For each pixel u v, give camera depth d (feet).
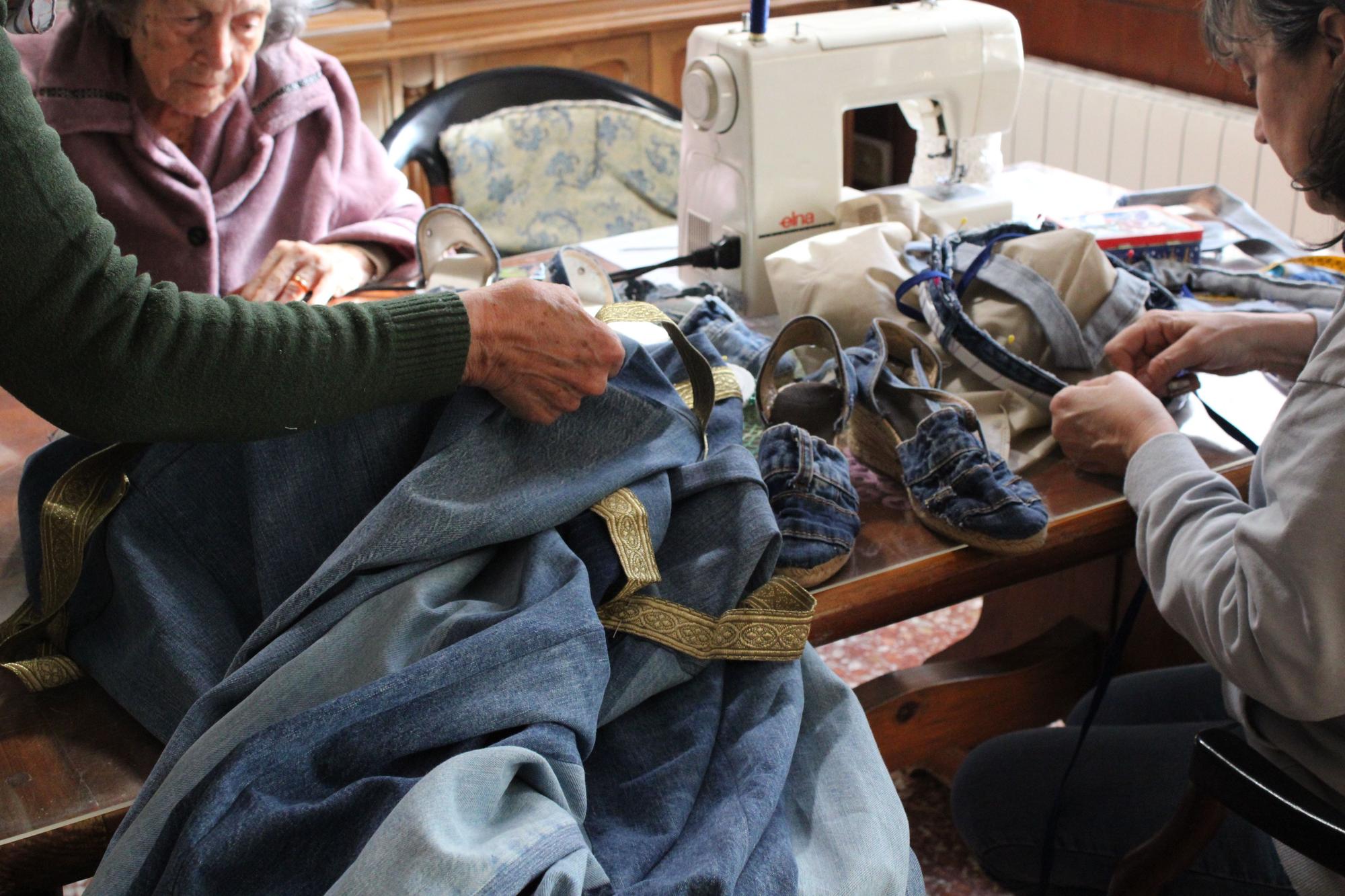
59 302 2.64
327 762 2.61
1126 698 4.93
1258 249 5.91
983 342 4.32
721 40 5.26
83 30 5.68
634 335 4.19
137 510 3.28
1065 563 3.95
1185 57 9.93
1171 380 4.39
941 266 4.65
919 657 7.75
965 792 4.51
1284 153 3.31
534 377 3.24
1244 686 3.22
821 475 3.70
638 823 2.81
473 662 2.67
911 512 3.97
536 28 10.08
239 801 2.52
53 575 3.24
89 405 2.76
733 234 5.51
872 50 5.33
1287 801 3.04
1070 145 10.71
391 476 3.33
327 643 2.82
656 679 3.04
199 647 3.12
